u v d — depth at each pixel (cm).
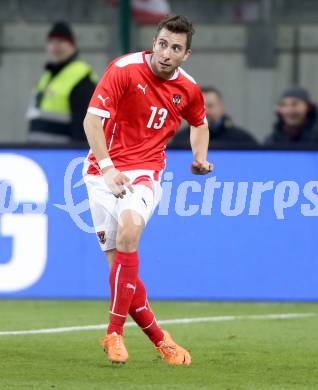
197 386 1366
